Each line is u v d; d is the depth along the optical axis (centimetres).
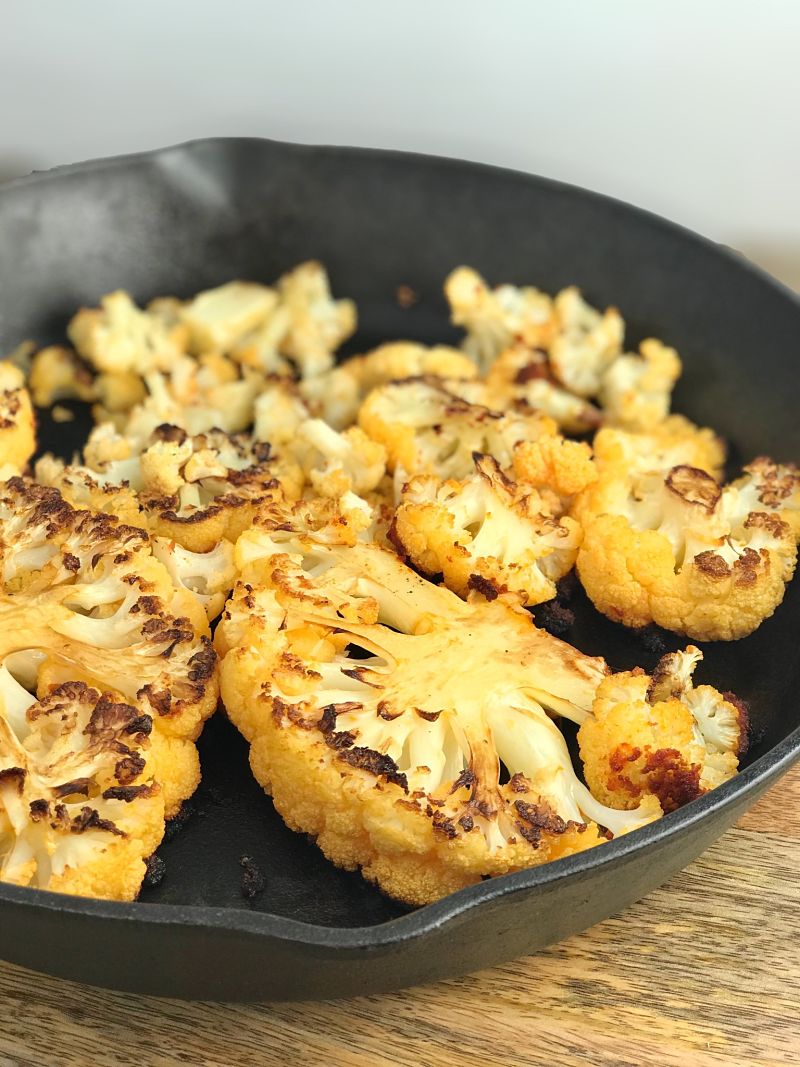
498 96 47
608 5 44
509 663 30
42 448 40
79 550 31
